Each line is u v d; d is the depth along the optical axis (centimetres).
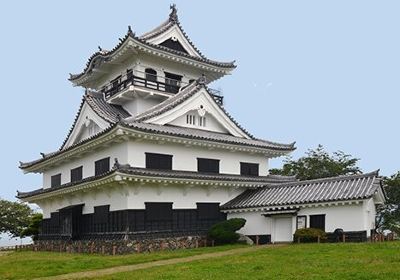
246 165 3762
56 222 3941
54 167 4244
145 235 2877
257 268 1659
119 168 2655
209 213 3334
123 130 2814
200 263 1933
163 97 3928
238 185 3412
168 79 4100
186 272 1616
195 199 3250
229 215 3422
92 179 2948
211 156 3497
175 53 4000
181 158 3288
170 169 3203
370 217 2809
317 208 2916
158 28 4266
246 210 3269
